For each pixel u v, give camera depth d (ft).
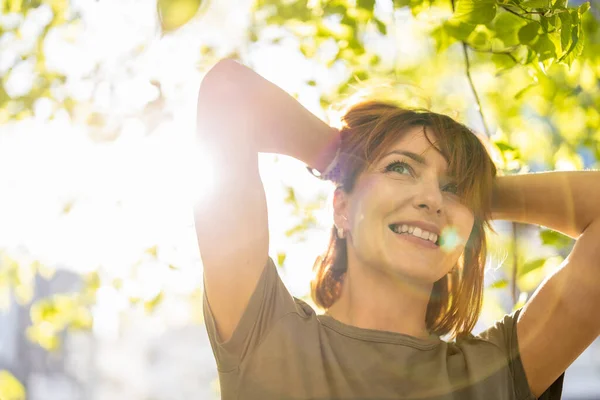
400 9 9.52
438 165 5.96
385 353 5.55
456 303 6.32
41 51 13.33
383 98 7.24
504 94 12.17
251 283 5.51
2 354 30.71
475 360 5.77
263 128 6.04
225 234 5.55
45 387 30.50
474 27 7.95
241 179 5.67
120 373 30.81
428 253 5.73
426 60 11.93
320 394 5.34
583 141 12.21
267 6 11.85
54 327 15.64
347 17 11.07
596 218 6.28
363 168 5.99
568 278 6.02
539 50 7.33
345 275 6.22
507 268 10.46
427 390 5.47
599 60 10.57
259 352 5.41
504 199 6.59
